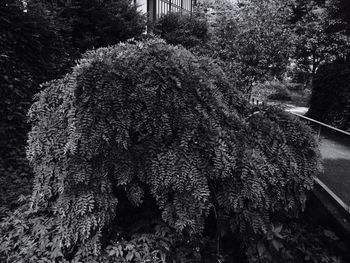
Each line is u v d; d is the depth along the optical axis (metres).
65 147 2.31
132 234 2.69
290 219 3.35
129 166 2.42
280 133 2.86
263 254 2.80
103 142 2.35
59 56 4.89
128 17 7.00
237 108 3.19
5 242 2.52
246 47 8.36
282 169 2.72
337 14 10.29
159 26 9.66
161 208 2.50
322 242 3.15
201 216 2.55
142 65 2.51
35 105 2.90
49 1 5.53
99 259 2.32
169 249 2.53
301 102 12.91
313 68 14.32
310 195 3.47
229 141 2.58
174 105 2.45
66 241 2.31
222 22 9.20
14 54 4.03
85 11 6.04
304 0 12.63
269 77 8.55
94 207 2.40
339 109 7.67
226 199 2.58
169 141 2.51
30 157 2.70
